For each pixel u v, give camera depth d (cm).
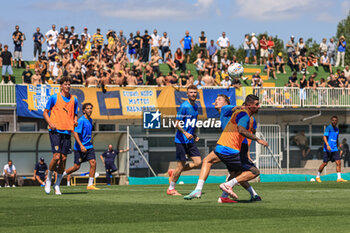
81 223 722
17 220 759
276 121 3155
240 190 1426
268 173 2964
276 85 3975
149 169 2923
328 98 3325
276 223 705
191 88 1232
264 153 2995
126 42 3819
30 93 2825
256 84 3503
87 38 3600
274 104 3169
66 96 1284
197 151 1248
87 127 1617
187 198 1067
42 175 2527
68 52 3262
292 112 3195
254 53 4312
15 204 1011
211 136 2989
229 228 661
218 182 2531
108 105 2886
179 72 3834
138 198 1146
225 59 3816
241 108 1030
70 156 2659
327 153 2284
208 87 3095
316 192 1341
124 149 2667
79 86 2873
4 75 3428
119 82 2961
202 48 3850
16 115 2838
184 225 693
